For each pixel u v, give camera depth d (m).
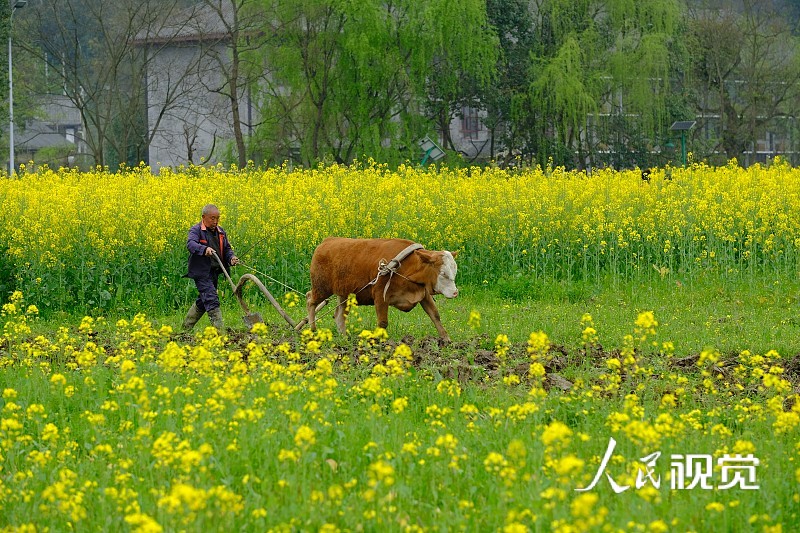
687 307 17.47
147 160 60.31
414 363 11.95
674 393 10.30
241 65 47.72
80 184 24.50
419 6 44.19
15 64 57.19
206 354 9.32
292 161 48.56
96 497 7.27
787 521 6.91
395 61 44.34
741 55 61.28
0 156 63.62
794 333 14.62
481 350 12.80
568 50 45.84
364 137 44.56
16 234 18.03
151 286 18.25
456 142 58.72
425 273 13.44
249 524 6.59
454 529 6.45
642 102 47.16
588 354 11.03
